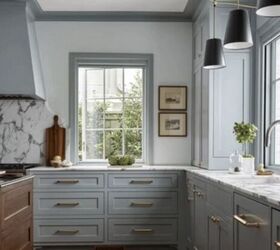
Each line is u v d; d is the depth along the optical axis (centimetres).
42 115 434
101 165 437
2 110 431
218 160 360
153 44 443
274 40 334
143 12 426
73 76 438
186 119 441
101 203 386
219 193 253
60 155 430
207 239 289
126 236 387
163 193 388
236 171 313
